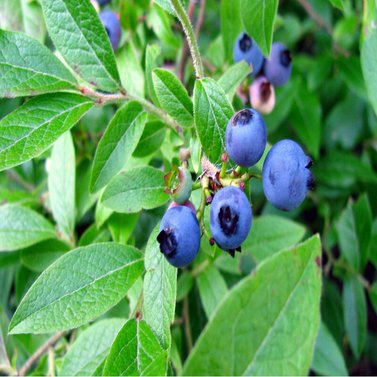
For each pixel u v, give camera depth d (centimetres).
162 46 18
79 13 11
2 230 15
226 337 9
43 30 16
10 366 13
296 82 20
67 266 11
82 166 17
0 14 16
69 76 11
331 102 23
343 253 18
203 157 11
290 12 25
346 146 22
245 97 15
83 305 10
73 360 12
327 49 22
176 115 11
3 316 15
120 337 10
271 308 9
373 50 12
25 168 19
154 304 10
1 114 17
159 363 9
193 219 9
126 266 11
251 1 12
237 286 9
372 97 11
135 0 16
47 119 10
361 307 18
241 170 10
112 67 11
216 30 23
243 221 9
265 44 12
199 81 10
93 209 18
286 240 16
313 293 9
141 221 17
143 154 13
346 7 21
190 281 15
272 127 20
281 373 9
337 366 16
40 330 10
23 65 10
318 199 21
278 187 9
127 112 12
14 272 19
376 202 22
